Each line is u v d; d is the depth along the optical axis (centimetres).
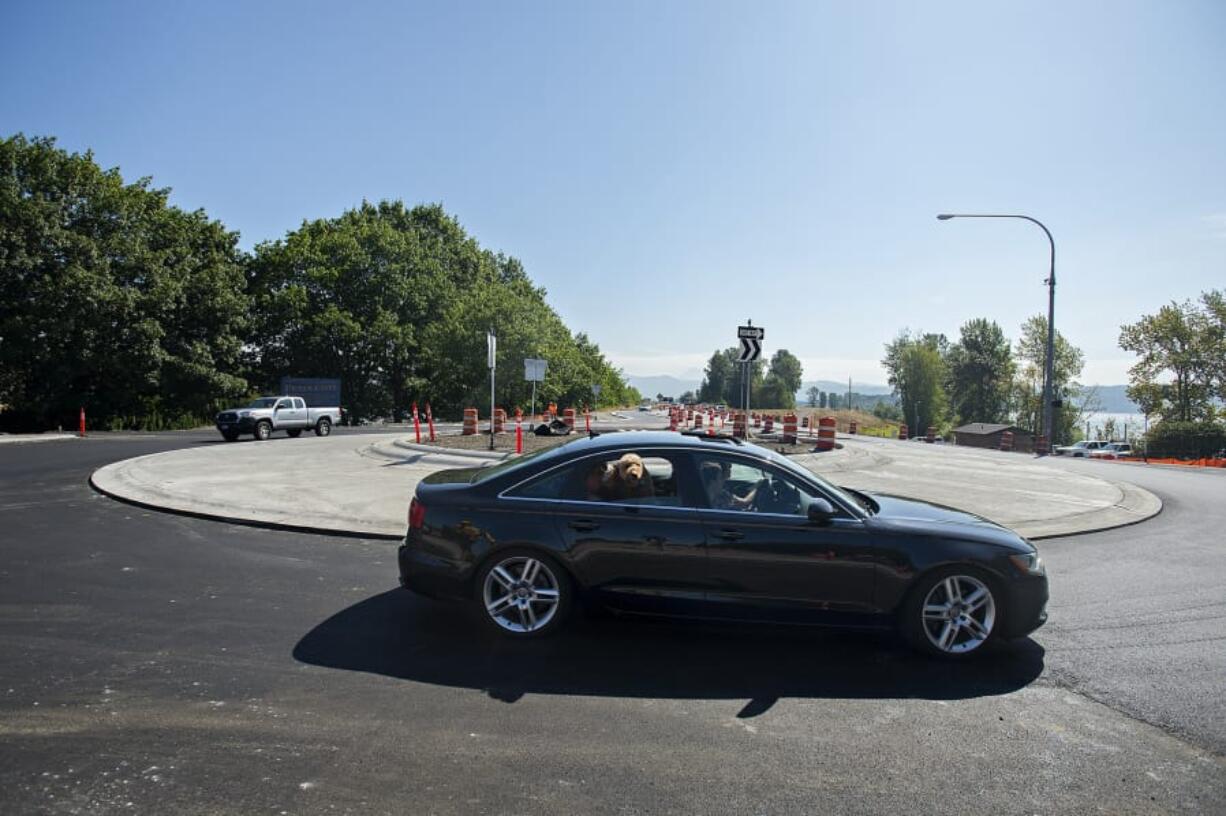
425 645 500
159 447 2034
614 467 523
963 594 499
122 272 3650
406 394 5406
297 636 514
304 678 438
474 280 6356
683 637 530
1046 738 383
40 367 3369
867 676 465
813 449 1858
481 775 328
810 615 496
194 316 3975
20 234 3262
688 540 495
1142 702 432
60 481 1288
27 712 381
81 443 2223
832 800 315
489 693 423
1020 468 1781
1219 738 386
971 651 491
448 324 5156
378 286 5119
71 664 451
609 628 545
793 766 346
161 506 1002
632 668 468
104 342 3531
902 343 9862
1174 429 4734
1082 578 724
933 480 1464
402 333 4994
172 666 452
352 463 1566
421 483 567
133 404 3744
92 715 380
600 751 355
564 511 509
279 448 1944
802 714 406
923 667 483
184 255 4066
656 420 5225
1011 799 320
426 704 405
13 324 3173
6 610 558
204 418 3997
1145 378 6000
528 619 513
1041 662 496
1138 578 725
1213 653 516
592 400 7406
